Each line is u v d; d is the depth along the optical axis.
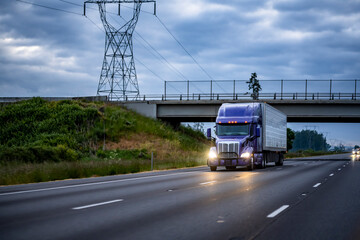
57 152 40.50
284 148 44.06
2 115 59.16
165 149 57.53
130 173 28.42
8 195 13.66
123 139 57.56
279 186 17.27
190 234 7.37
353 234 7.47
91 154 48.59
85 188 16.23
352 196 13.73
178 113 68.94
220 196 13.42
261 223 8.52
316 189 16.11
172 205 11.22
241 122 30.75
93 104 66.56
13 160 32.47
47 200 12.31
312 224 8.47
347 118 64.06
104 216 9.36
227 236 7.22
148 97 70.56
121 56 70.88
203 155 59.12
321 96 63.34
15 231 7.63
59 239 6.96
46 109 61.03
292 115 63.78
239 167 37.56
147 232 7.55
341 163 49.09
